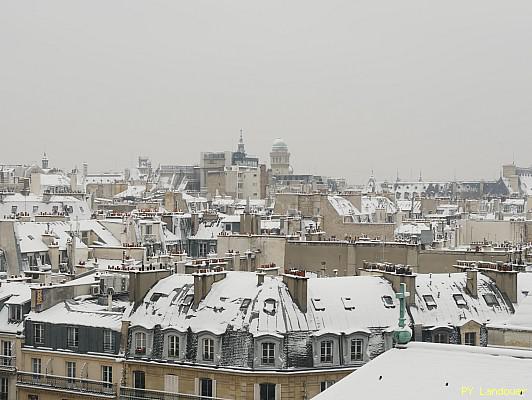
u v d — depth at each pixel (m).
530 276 120.69
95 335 111.94
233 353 103.31
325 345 103.62
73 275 140.75
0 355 117.38
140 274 113.19
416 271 138.88
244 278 111.44
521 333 70.81
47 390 112.62
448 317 110.31
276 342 102.25
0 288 124.12
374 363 55.59
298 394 101.69
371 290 110.69
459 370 52.50
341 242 146.88
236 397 101.94
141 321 109.94
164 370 106.75
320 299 107.69
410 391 50.50
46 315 116.56
